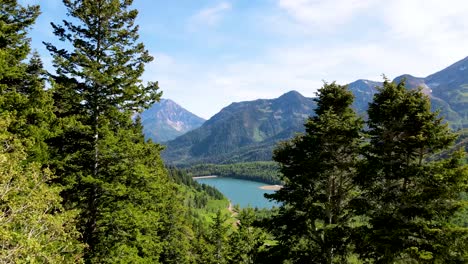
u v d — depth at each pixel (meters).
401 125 15.08
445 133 14.18
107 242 17.12
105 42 19.95
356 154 18.12
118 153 17.66
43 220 10.59
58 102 18.33
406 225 14.02
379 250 14.40
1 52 14.31
